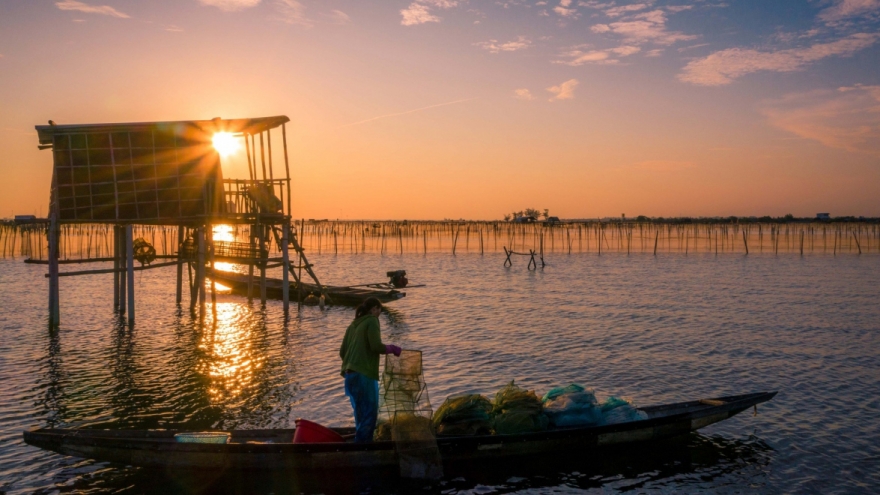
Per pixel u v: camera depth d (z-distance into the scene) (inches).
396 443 343.0
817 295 1194.6
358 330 353.7
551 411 395.2
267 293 1173.7
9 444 390.9
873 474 355.9
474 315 967.0
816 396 509.4
